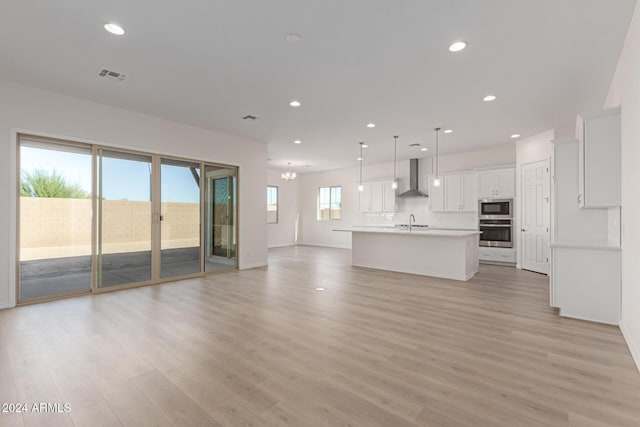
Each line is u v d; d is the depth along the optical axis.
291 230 11.30
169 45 2.77
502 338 2.77
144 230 4.83
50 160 4.00
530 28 2.49
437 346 2.60
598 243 3.45
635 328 2.44
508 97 3.95
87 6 2.23
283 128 5.48
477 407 1.77
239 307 3.68
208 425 1.62
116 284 4.53
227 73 3.31
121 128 4.48
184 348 2.56
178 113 4.66
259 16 2.35
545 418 1.67
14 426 1.61
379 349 2.54
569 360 2.35
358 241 6.66
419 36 2.62
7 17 2.35
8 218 3.60
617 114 2.99
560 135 5.28
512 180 6.53
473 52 2.87
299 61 3.05
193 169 5.47
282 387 1.99
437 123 5.09
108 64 3.13
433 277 5.46
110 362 2.31
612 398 1.86
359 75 3.35
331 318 3.29
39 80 3.53
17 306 3.68
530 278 5.37
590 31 2.53
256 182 6.50
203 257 5.62
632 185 2.54
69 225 4.17
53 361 2.33
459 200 7.43
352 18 2.37
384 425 1.62
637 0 2.16
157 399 1.86
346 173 10.28
